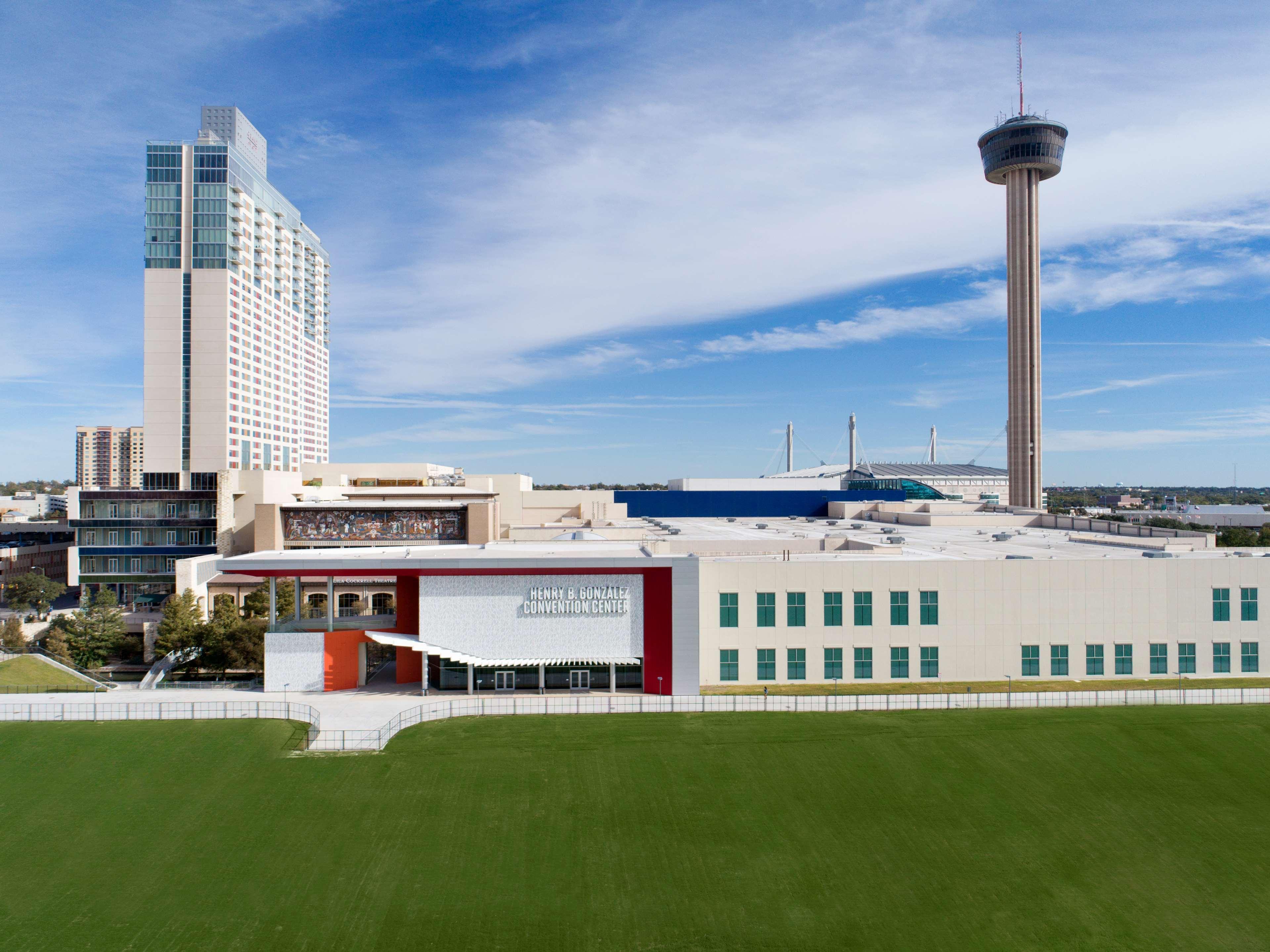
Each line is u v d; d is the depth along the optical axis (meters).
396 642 70.31
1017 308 191.75
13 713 64.06
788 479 186.50
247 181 199.12
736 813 51.25
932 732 61.16
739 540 94.19
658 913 42.69
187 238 186.88
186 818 50.72
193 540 131.00
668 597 70.00
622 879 45.25
